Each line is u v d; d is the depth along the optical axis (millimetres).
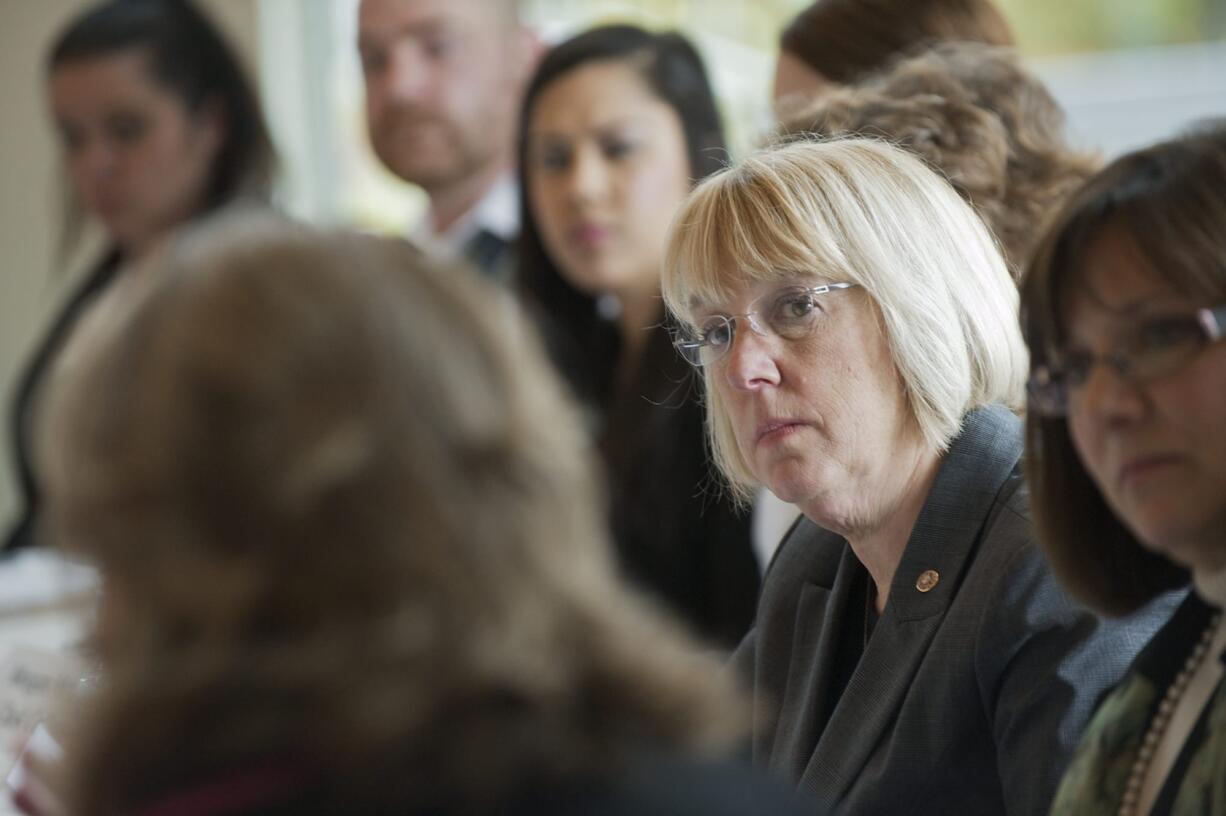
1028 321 3488
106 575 2693
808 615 5543
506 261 11062
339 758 2568
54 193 15734
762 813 2793
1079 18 13227
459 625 2600
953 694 4680
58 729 2818
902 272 4855
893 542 5086
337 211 15664
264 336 2627
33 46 15773
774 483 4977
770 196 4926
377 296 2725
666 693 2824
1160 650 3629
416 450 2619
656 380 8633
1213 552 3236
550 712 2691
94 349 2783
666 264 5219
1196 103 12867
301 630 2598
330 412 2598
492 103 11938
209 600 2566
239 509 2578
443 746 2604
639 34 9719
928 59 6535
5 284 15898
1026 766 4434
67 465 2705
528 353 2920
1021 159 6102
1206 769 3281
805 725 5250
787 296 4926
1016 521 4766
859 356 4891
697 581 8297
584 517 2865
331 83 15688
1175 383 3148
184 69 11117
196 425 2600
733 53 13375
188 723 2605
